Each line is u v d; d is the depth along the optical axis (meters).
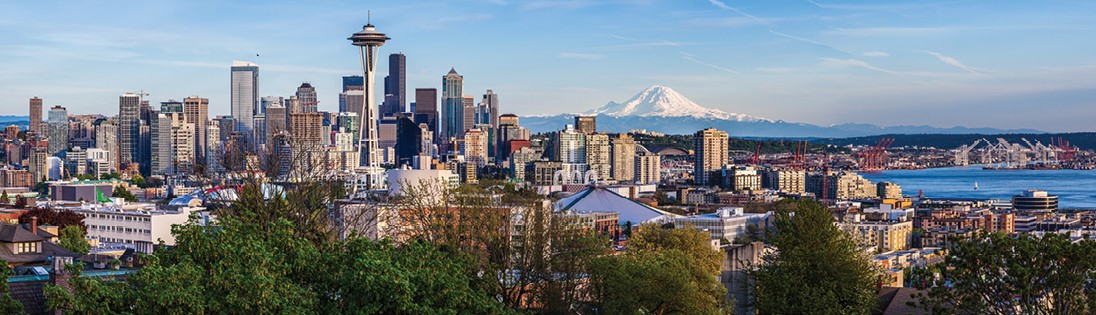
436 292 100.44
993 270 120.12
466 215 142.50
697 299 137.75
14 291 94.50
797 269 151.12
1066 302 120.06
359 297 96.75
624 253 191.62
